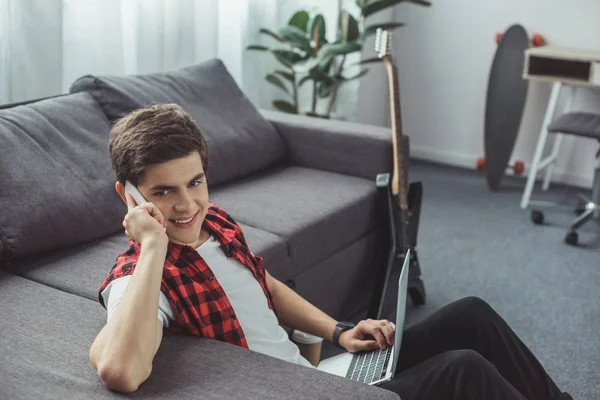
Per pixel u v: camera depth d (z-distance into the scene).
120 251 1.98
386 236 2.58
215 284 1.40
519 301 2.71
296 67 3.86
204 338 1.39
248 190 2.52
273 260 2.09
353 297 2.58
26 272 1.84
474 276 2.90
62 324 1.52
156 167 1.30
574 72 3.70
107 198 2.06
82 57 2.74
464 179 4.06
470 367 1.43
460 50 4.13
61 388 1.25
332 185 2.59
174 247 1.38
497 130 3.78
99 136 2.16
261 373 1.30
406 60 4.30
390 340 1.60
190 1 3.11
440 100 4.28
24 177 1.90
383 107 4.48
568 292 2.79
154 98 2.40
